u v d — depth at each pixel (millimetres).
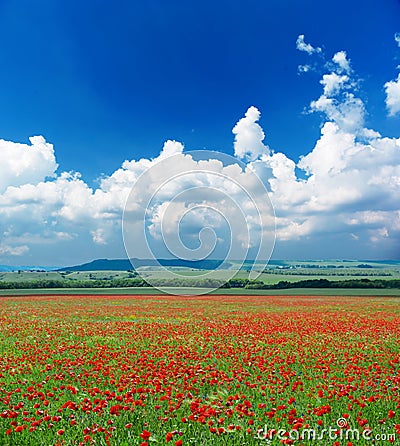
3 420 8953
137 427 8531
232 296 63625
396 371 13797
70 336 22172
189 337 21266
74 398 10773
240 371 13125
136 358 15703
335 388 11039
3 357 16031
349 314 34719
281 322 28281
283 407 9172
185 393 11000
